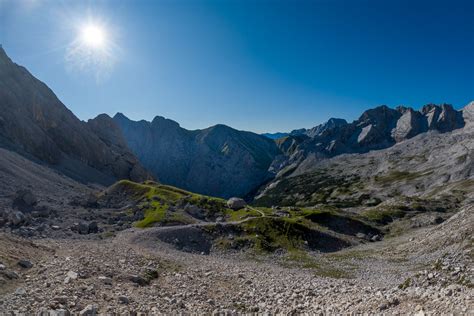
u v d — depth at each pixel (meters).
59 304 16.56
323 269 53.91
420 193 184.25
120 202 105.12
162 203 97.94
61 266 24.34
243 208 98.06
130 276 26.05
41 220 75.00
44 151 176.12
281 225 76.94
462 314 12.70
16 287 18.62
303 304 22.69
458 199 132.88
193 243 67.19
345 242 78.19
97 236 67.88
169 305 20.83
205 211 94.19
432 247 57.03
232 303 23.91
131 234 67.81
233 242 68.62
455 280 23.56
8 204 84.69
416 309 14.87
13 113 175.75
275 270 47.78
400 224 98.62
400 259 57.97
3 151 136.50
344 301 20.86
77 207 96.19
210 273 34.09
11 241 28.17
